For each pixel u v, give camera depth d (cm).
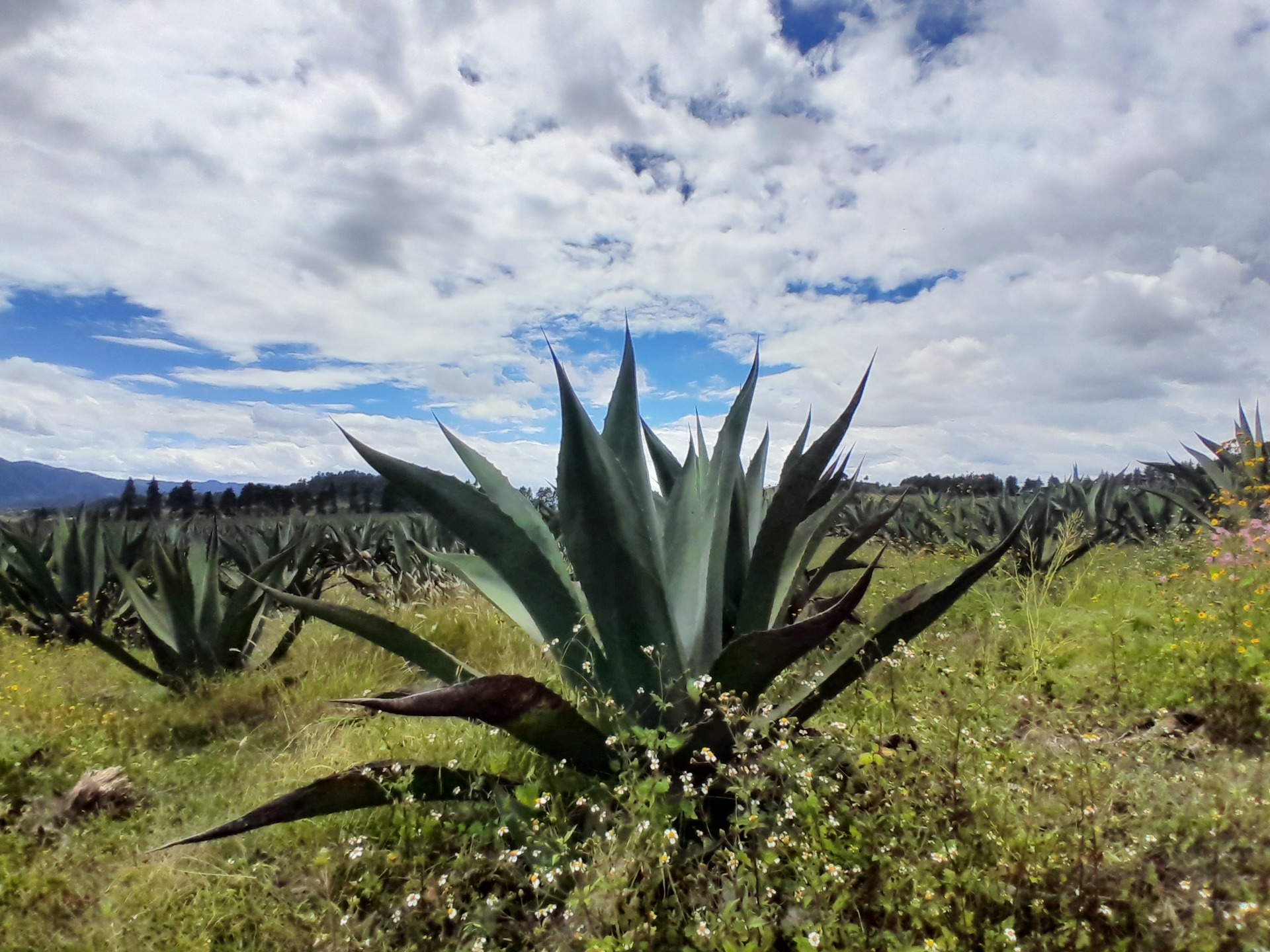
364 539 1330
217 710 518
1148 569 689
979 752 269
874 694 335
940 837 235
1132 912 213
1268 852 232
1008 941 198
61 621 789
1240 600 460
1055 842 231
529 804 253
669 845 236
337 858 288
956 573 285
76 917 270
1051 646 467
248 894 275
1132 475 1277
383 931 250
